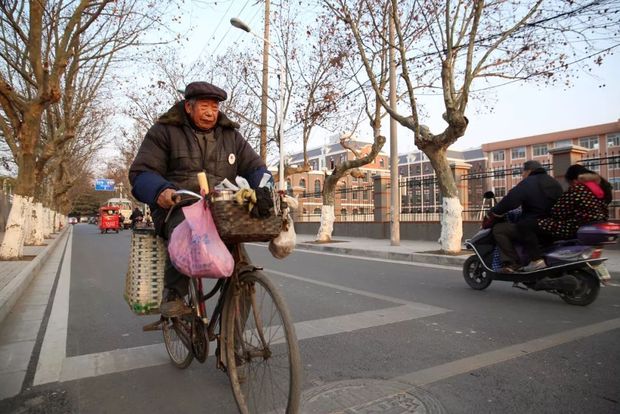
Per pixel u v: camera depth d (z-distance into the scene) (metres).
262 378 2.45
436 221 15.91
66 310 5.83
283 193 2.47
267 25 18.89
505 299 5.83
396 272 8.55
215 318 2.80
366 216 20.41
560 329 4.36
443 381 3.11
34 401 2.97
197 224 2.29
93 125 26.25
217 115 3.04
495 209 5.86
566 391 2.91
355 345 3.96
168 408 2.84
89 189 65.25
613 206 12.00
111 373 3.45
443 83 10.52
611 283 7.01
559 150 12.16
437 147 10.88
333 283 7.25
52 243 17.58
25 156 10.80
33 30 10.27
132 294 3.06
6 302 5.67
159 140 2.92
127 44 12.41
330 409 2.70
